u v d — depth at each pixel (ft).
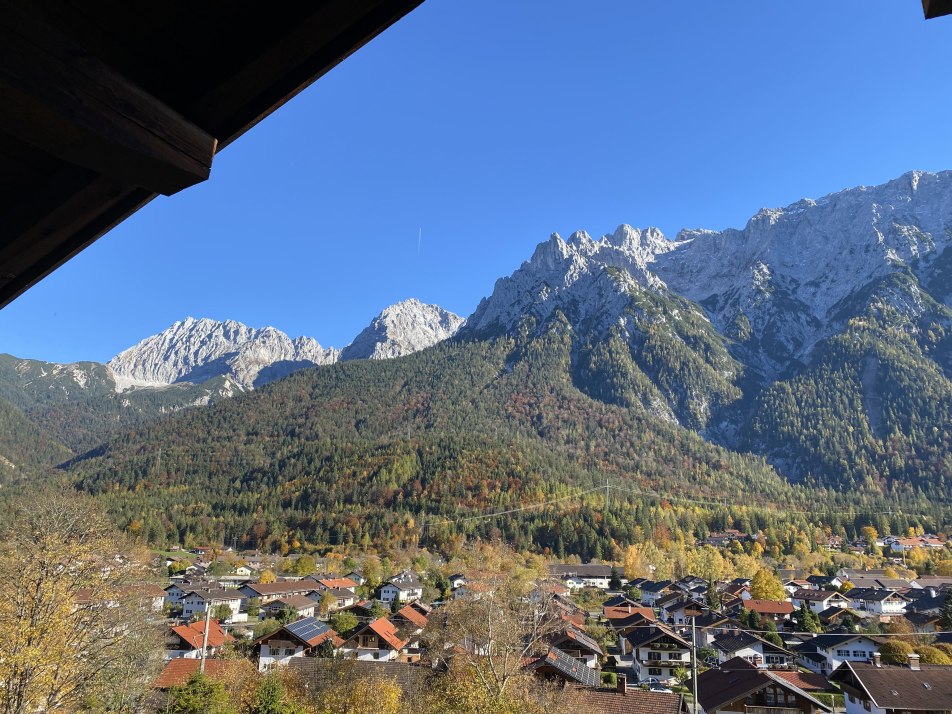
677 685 158.51
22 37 6.17
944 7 6.28
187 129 8.59
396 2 8.08
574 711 91.20
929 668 115.75
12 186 9.30
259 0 7.79
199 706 82.07
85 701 75.77
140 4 7.66
